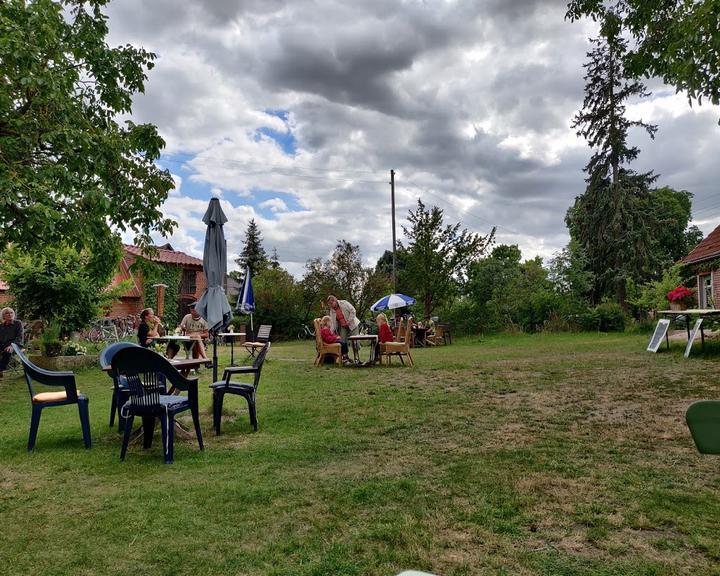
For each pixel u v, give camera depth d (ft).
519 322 83.61
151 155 29.94
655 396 23.41
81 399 17.79
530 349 52.49
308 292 93.66
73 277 42.80
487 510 11.16
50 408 25.36
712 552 9.05
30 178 23.17
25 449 17.46
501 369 35.81
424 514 11.05
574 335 73.15
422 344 67.31
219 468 14.98
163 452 16.52
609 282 93.86
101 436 19.35
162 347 43.42
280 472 14.44
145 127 29.32
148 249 30.04
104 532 10.59
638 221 92.17
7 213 22.84
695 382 26.43
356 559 9.18
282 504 11.93
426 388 28.66
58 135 23.73
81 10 29.55
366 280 89.81
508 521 10.59
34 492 13.10
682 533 9.91
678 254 145.89
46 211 22.02
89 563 9.30
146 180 28.96
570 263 83.87
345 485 13.10
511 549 9.38
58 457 16.39
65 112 25.12
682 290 60.49
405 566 8.87
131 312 86.84
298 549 9.67
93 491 13.15
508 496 11.93
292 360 49.03
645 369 32.30
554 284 83.82
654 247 95.40
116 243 29.04
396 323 71.15
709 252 64.39
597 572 8.49
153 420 17.70
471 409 22.30
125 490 13.17
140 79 31.12
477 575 8.50
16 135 24.79
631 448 15.67
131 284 48.21
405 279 81.15
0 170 21.95
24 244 26.43
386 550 9.46
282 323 93.86
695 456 14.70
